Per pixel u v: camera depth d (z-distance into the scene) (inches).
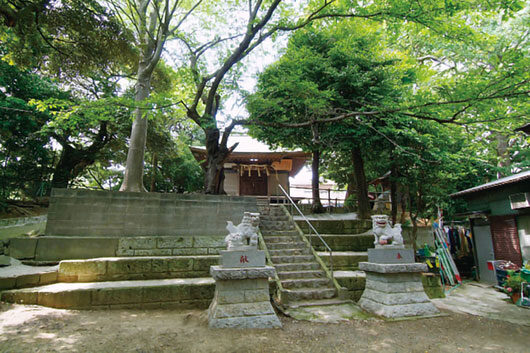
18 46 375.9
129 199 365.4
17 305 235.3
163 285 274.7
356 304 300.8
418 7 307.9
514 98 272.5
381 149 514.6
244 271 235.8
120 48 434.9
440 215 513.3
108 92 651.5
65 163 703.1
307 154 725.9
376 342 211.0
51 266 308.2
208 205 393.4
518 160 713.0
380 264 282.8
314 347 198.2
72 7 372.5
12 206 562.6
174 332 210.2
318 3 410.3
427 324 253.3
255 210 410.9
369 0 372.2
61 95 608.1
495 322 265.1
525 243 410.6
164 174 968.3
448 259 461.1
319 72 474.0
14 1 326.0
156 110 328.2
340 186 856.9
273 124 417.1
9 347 169.5
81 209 348.2
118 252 336.5
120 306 261.0
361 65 481.1
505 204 446.0
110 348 178.5
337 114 424.2
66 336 191.8
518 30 585.3
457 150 489.7
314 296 306.7
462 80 289.1
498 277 410.6
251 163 791.1
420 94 323.6
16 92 556.4
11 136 558.3
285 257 363.6
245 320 227.0
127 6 508.7
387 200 670.5
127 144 767.7
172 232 373.1
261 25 414.0
